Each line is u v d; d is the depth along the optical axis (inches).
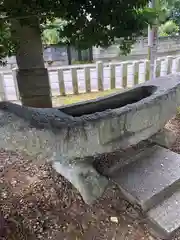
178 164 68.8
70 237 52.6
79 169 62.7
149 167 68.4
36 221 56.5
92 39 49.3
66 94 158.2
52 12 47.2
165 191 61.1
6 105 55.7
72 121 52.5
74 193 65.3
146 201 57.9
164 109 69.4
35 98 93.7
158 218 55.8
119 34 47.7
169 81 79.1
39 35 83.0
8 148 52.7
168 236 52.2
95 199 62.4
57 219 57.2
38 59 87.6
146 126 66.0
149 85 78.3
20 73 88.8
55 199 63.5
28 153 52.8
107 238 52.2
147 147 77.4
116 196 63.6
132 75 165.2
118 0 42.5
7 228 54.1
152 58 124.0
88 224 55.8
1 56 56.9
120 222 56.2
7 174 74.3
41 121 50.9
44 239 51.9
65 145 52.9
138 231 53.8
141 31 51.5
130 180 64.2
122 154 73.9
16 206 61.0
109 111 57.9
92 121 53.4
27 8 45.0
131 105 61.6
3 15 50.1
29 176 73.3
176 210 57.4
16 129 50.0
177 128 99.4
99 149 57.9
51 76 181.5
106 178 66.1
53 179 71.5
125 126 60.0
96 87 165.2
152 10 51.5
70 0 43.3
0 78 141.6
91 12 44.0
